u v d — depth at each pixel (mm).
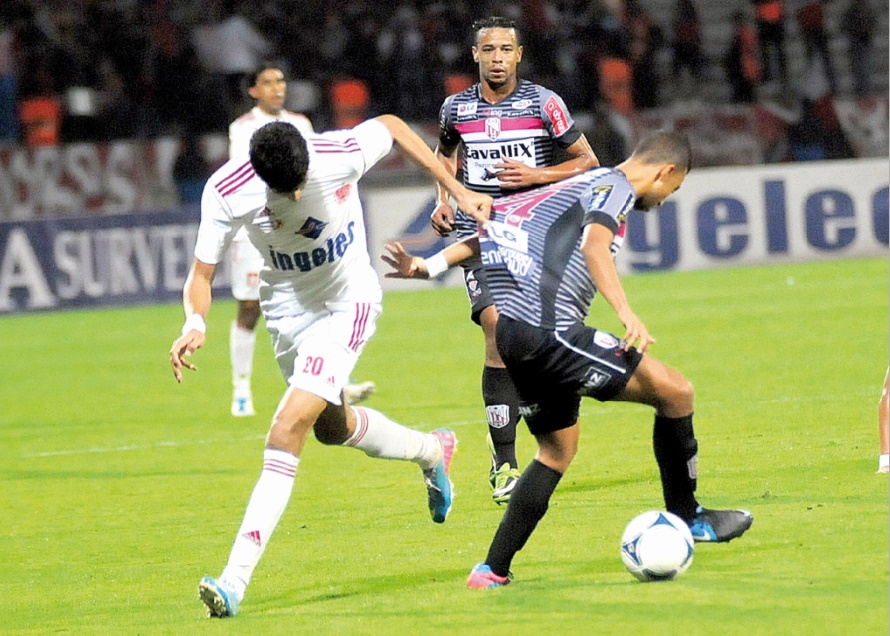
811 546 14875
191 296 15516
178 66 64688
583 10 68250
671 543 13953
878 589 13023
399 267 16656
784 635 11891
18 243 55438
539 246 14156
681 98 69000
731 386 28781
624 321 13258
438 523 18359
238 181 15406
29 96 63906
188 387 36344
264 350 43656
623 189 13938
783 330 37750
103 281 55906
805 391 27375
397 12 66812
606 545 16047
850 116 63281
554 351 14031
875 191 56906
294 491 21734
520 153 20844
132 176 60062
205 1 66750
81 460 26141
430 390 32219
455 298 54125
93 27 64938
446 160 21734
